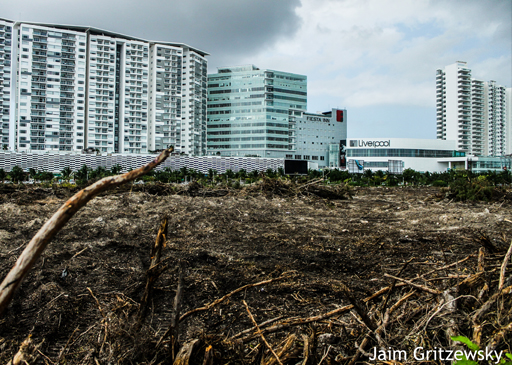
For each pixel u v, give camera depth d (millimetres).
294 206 19969
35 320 5141
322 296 6422
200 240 10555
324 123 140375
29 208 14852
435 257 8953
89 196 1729
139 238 10312
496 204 21922
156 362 3678
